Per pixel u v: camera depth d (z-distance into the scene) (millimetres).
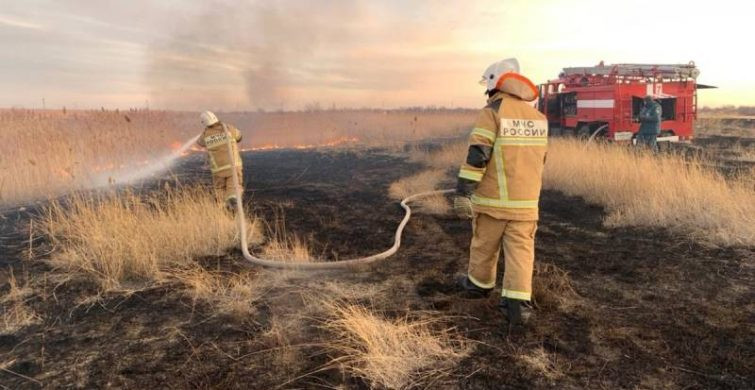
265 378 2707
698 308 3541
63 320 3508
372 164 13016
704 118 25703
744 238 5035
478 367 2770
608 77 13445
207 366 2848
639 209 6160
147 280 4254
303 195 8453
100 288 4078
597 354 2908
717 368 2736
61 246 5000
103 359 2959
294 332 3238
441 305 3615
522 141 3244
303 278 4281
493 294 3812
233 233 5414
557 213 6828
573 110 14594
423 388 2580
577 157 8984
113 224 5008
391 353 2875
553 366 2779
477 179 3219
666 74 13383
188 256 4809
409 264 4629
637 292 3871
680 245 5086
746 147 13914
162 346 3102
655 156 9547
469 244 5285
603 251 4977
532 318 3395
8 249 5215
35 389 2658
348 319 3141
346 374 2727
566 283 4051
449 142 18516
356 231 5945
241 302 3723
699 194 6113
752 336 3094
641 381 2623
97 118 13594
